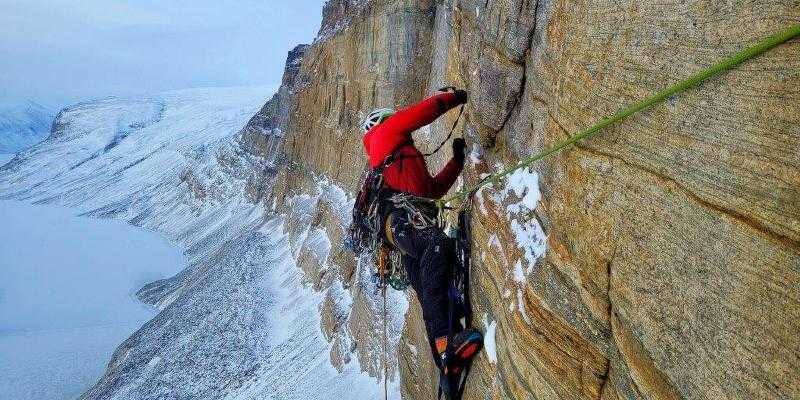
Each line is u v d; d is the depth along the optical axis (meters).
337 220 22.97
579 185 2.94
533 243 3.72
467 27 6.24
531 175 4.07
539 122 3.99
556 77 3.49
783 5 1.69
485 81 5.01
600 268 2.75
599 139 2.73
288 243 33.41
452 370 4.48
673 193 2.19
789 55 1.65
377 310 13.23
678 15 2.15
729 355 1.90
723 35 1.92
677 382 2.18
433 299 4.29
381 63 19.66
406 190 4.66
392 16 18.42
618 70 2.57
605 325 2.80
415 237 4.45
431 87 13.83
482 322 4.50
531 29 4.32
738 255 1.85
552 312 3.21
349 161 24.92
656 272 2.30
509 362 3.76
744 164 1.82
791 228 1.66
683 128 2.11
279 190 43.28
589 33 2.86
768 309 1.74
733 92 1.86
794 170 1.65
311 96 34.62
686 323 2.12
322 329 19.19
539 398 3.34
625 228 2.52
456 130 7.27
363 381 13.27
